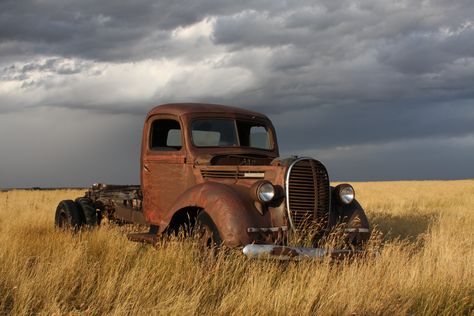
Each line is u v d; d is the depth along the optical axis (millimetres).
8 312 5230
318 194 7066
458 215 14688
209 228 6742
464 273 6508
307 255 6312
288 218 6867
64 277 6195
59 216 10867
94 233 9359
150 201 8734
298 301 5367
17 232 9523
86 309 5395
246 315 5156
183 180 8062
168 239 7414
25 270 6293
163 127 8633
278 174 6980
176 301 5398
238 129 8523
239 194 6859
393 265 6656
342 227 7285
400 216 14117
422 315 5516
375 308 5426
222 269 6258
